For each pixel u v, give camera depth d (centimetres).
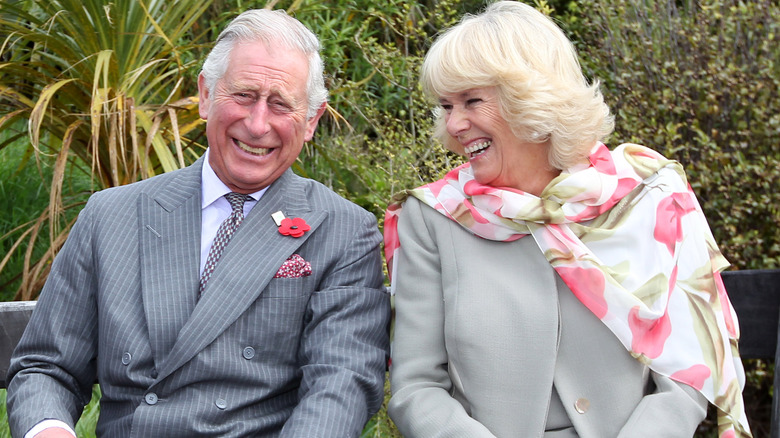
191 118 616
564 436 334
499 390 333
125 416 332
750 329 406
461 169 375
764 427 603
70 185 643
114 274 338
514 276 347
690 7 627
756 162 571
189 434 323
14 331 392
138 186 359
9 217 680
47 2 600
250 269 338
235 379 332
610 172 354
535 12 354
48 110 605
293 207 356
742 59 588
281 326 340
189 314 334
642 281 341
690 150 599
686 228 350
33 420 320
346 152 631
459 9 712
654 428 318
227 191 356
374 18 718
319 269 347
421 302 354
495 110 342
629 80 607
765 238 578
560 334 338
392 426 489
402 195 375
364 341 345
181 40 696
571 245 340
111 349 332
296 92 343
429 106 586
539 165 356
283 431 322
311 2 669
